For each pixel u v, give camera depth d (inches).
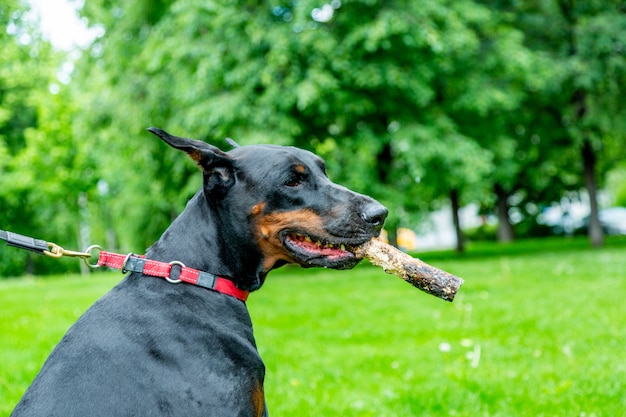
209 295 115.9
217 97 585.6
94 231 1341.0
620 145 883.4
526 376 220.4
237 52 582.6
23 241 117.8
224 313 115.6
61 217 1056.2
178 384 103.9
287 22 591.8
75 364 102.3
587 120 780.6
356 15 602.2
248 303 428.1
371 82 604.7
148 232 913.5
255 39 563.8
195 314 112.1
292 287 529.7
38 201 981.8
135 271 115.7
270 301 436.5
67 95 903.1
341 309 388.2
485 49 697.6
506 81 712.4
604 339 268.5
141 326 107.6
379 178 713.0
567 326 296.2
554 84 737.0
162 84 628.7
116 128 673.0
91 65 728.3
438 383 217.9
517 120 791.1
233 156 124.0
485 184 698.2
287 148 130.7
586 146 856.3
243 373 110.7
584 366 229.0
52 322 361.7
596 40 729.0
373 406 201.0
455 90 686.5
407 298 421.7
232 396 107.4
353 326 331.3
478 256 805.9
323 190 126.8
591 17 751.1
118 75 681.0
